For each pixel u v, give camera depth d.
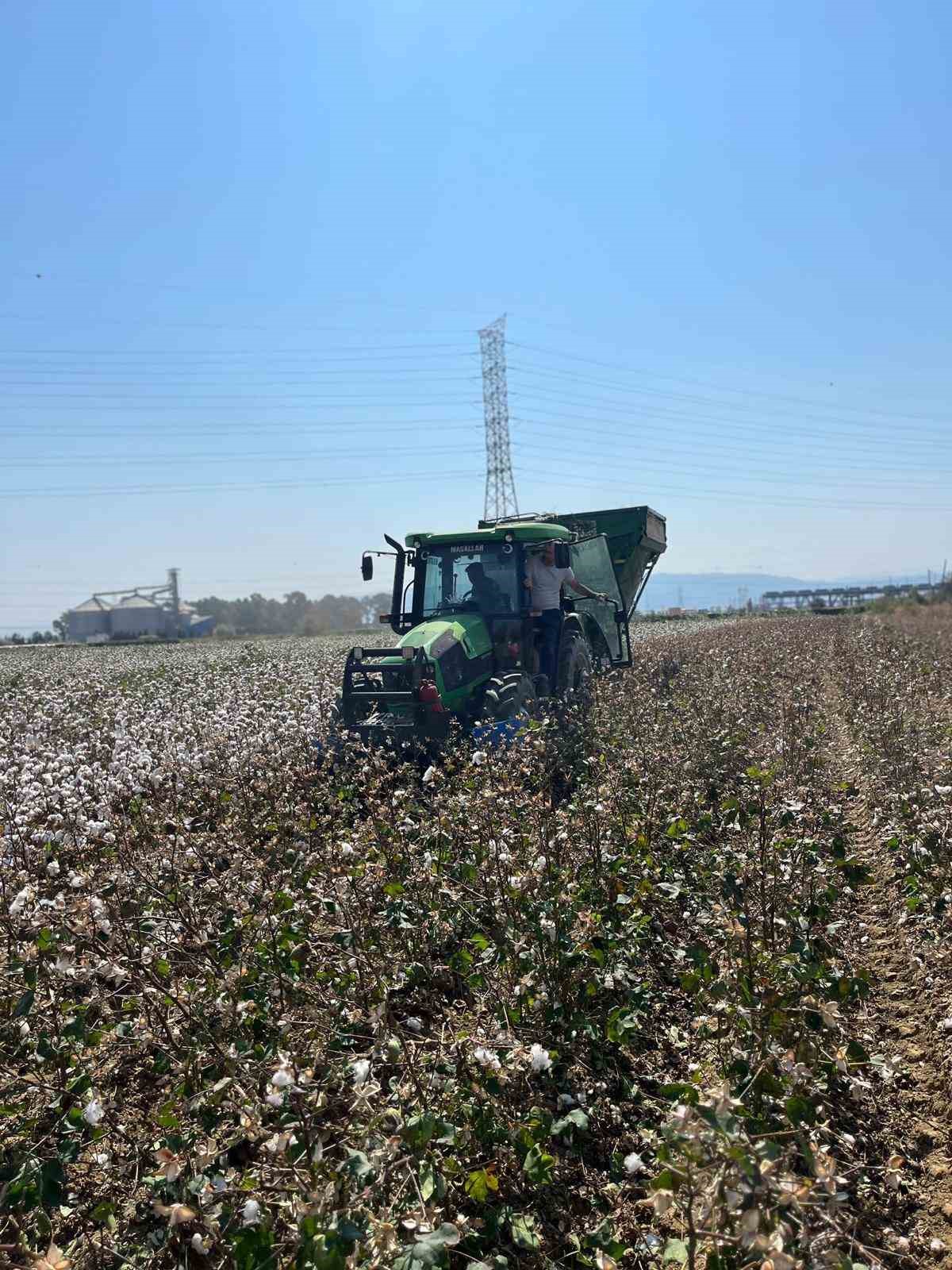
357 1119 3.38
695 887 6.09
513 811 6.04
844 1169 3.82
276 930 4.91
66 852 5.98
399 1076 4.19
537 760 7.19
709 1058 4.54
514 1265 3.49
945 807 6.46
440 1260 2.71
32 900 4.89
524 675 10.43
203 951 5.00
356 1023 4.32
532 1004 4.55
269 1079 3.81
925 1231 3.58
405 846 5.85
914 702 11.73
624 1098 4.45
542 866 4.99
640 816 6.35
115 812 7.09
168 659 24.25
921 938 5.60
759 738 9.02
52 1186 3.33
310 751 8.57
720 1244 2.86
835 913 6.21
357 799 7.69
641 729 8.94
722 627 30.83
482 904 5.30
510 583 11.16
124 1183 3.77
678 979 5.49
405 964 5.12
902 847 6.27
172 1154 3.13
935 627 29.20
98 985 4.62
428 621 10.66
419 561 11.64
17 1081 4.02
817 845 5.23
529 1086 4.22
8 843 6.01
